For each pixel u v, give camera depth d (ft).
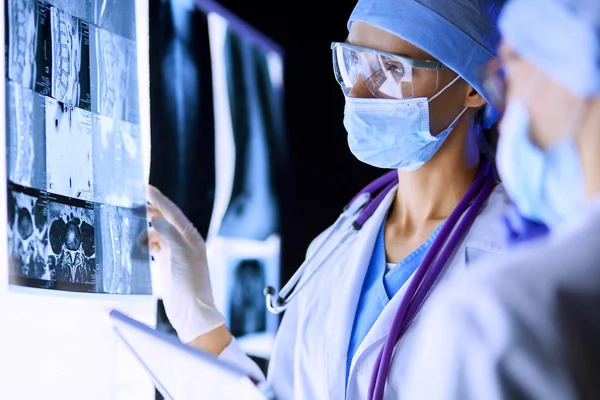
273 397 2.99
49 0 3.86
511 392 1.83
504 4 4.67
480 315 1.94
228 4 7.49
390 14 4.57
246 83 7.28
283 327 5.19
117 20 4.56
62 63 3.95
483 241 4.37
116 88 4.49
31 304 4.43
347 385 4.41
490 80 2.36
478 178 4.68
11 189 3.42
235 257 6.97
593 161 1.99
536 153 2.12
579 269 1.89
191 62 6.48
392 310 4.38
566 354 1.81
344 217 5.09
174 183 6.25
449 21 4.52
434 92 4.47
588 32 1.96
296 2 8.22
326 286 4.97
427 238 4.71
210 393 3.28
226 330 5.07
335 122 8.52
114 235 4.29
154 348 3.51
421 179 4.76
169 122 6.20
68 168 3.93
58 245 3.77
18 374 4.33
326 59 8.47
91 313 4.83
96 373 4.81
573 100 2.01
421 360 2.16
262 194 7.37
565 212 2.12
